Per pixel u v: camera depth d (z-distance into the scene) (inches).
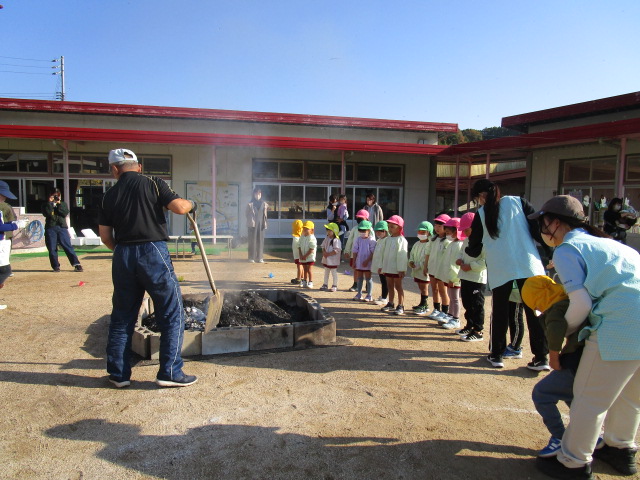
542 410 102.7
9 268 227.8
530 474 99.7
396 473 98.4
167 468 98.1
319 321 182.7
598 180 488.7
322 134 659.4
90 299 251.6
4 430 112.1
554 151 541.3
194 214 150.3
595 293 90.4
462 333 196.7
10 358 160.2
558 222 104.3
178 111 599.5
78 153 578.9
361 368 158.7
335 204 489.7
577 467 96.3
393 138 681.6
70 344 175.9
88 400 129.2
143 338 161.6
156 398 131.2
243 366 157.5
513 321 172.9
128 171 135.9
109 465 98.7
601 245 92.3
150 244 132.7
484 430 117.9
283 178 638.5
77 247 499.5
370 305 255.9
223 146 550.3
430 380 149.9
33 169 574.2
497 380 151.3
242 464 100.1
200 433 112.7
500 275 156.4
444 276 211.3
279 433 113.4
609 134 393.1
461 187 848.3
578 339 93.0
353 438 112.0
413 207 690.8
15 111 570.6
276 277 340.8
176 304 137.4
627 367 88.5
